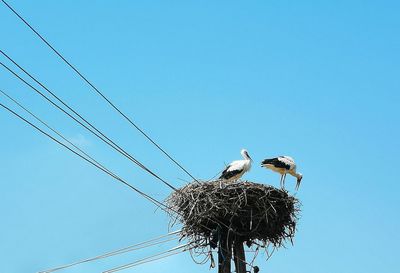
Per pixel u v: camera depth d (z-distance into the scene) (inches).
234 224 724.7
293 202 759.1
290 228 757.3
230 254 708.7
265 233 740.0
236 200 724.7
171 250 705.6
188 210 731.4
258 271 710.5
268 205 739.4
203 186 738.8
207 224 725.3
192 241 718.5
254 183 745.6
